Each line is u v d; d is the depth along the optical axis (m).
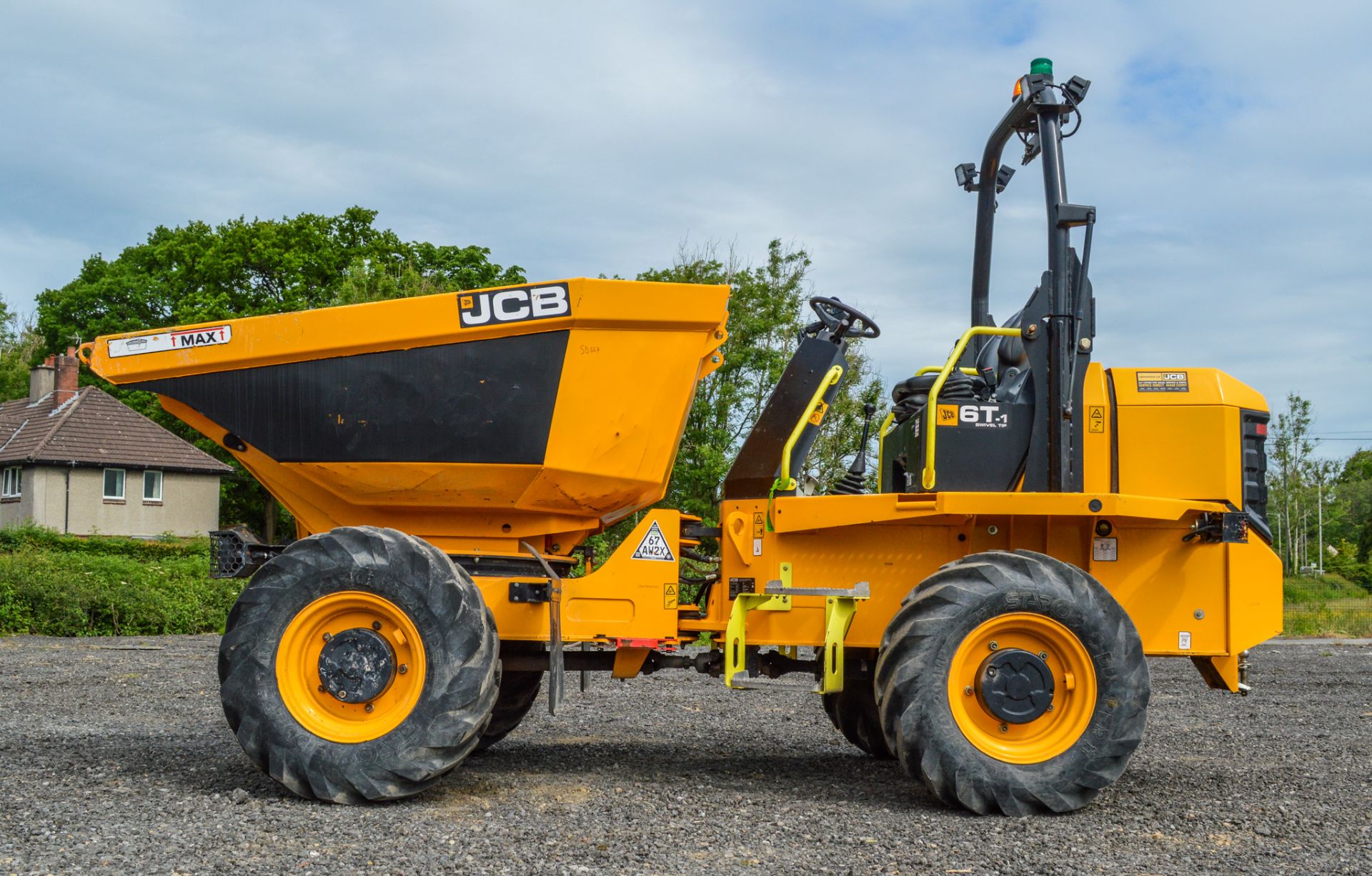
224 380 5.20
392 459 5.10
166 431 34.38
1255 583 5.13
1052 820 4.43
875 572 5.17
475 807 4.53
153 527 33.09
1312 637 18.31
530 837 4.01
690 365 5.07
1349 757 6.23
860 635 5.16
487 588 5.10
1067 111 5.22
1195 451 5.09
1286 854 3.91
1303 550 45.78
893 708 4.59
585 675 5.86
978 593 4.59
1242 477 5.12
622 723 7.43
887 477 5.79
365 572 4.66
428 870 3.56
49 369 35.47
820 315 5.64
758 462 5.27
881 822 4.35
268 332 5.14
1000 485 5.06
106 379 5.20
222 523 38.94
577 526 5.50
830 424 13.60
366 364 5.11
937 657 4.55
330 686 4.66
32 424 33.50
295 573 4.69
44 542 26.86
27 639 15.73
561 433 5.06
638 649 5.28
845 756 6.18
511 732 6.91
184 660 11.95
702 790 4.99
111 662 11.52
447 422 5.06
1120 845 4.02
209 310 35.59
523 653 5.40
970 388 5.33
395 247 36.47
